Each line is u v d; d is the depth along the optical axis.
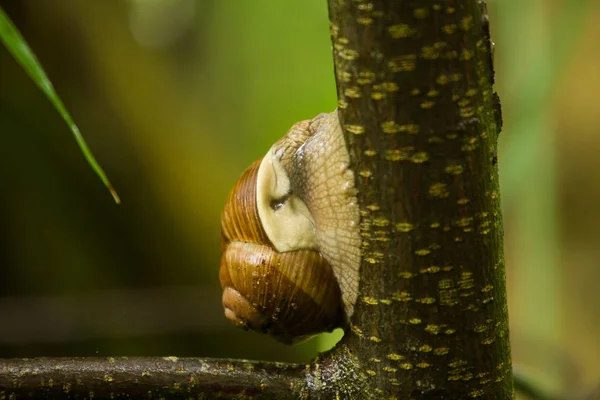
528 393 0.77
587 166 1.12
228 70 1.33
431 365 0.66
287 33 1.29
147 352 1.17
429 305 0.66
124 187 1.22
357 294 0.67
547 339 0.92
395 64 0.65
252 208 0.69
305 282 0.69
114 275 1.20
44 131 1.15
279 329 0.70
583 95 1.08
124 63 1.26
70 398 0.67
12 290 1.14
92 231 1.19
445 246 0.66
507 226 0.94
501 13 0.88
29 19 1.17
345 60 0.65
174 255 1.25
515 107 0.86
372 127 0.65
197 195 1.27
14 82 1.13
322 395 0.67
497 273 0.66
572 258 1.13
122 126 1.23
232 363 0.67
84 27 1.21
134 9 1.36
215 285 1.25
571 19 0.84
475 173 0.66
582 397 0.83
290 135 0.70
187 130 1.29
